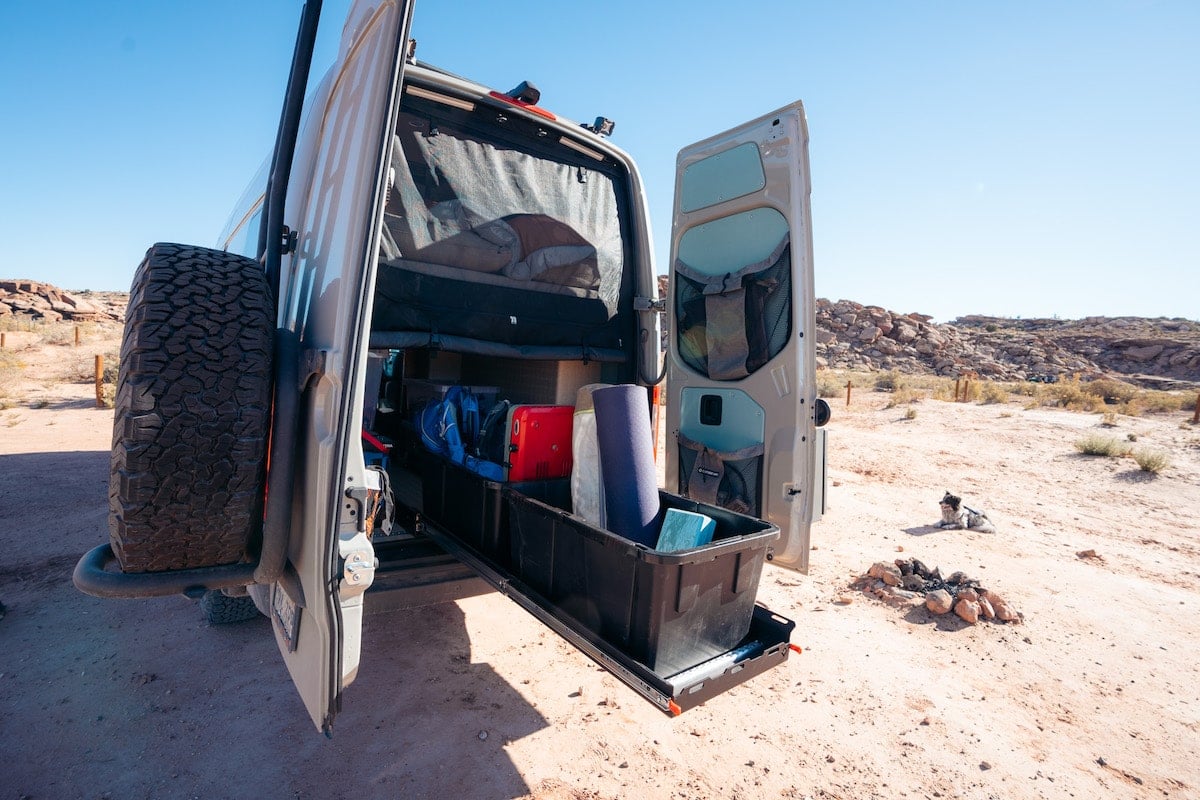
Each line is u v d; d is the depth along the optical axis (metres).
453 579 2.79
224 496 1.85
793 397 3.32
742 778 2.62
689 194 3.90
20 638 3.40
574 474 2.83
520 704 3.04
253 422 1.87
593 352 3.78
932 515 7.40
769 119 3.42
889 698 3.32
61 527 5.21
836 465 10.51
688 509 2.79
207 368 1.82
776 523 3.41
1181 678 3.71
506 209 3.43
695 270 3.85
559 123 3.59
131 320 1.86
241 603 3.52
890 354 63.06
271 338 1.98
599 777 2.56
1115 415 17.23
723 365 3.66
